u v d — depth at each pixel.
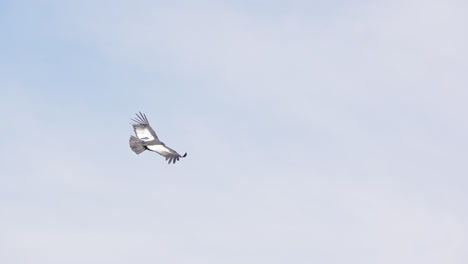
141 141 157.88
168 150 157.50
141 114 159.12
